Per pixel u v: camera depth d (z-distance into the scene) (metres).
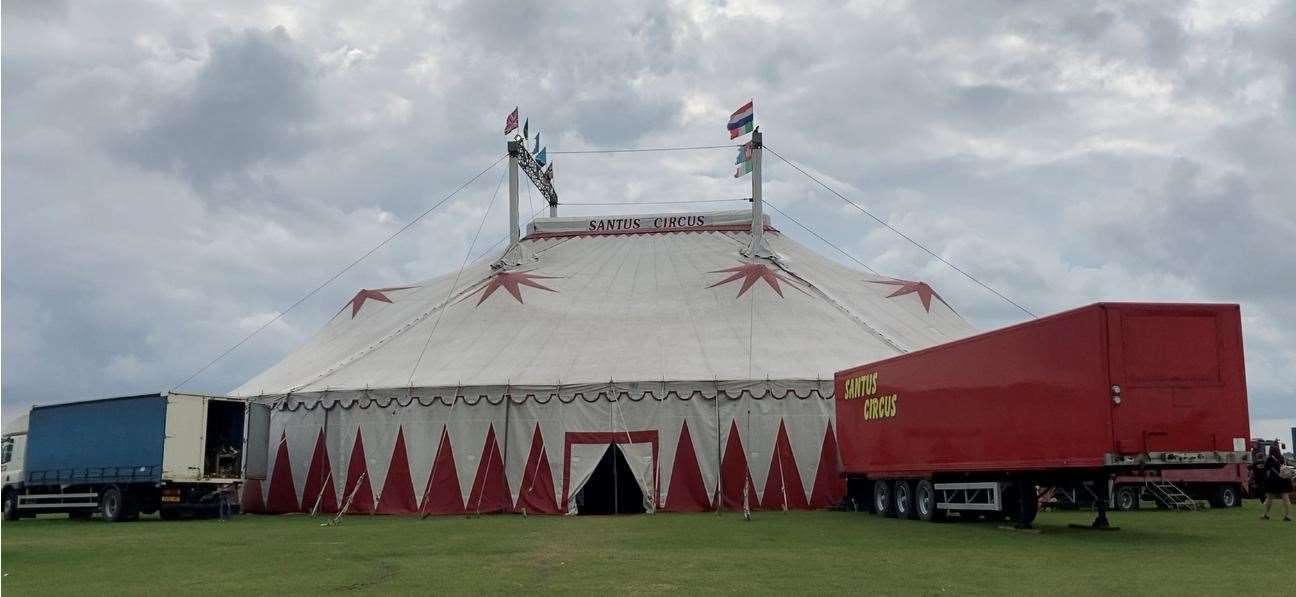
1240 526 21.95
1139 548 16.94
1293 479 24.42
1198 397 17.45
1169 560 15.20
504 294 33.09
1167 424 17.28
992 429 20.34
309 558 16.25
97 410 28.59
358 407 28.77
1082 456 17.69
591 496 30.28
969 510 22.09
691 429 27.45
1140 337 17.47
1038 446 18.91
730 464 27.33
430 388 28.27
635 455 27.27
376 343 32.44
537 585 12.94
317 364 32.72
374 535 20.55
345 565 15.27
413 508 27.53
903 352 30.31
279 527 23.53
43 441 29.66
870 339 31.00
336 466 28.69
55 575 14.45
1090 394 17.53
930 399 22.66
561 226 39.12
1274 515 26.23
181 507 27.05
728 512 26.59
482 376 28.61
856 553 16.30
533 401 27.78
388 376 29.59
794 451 27.55
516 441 27.67
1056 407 18.44
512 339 30.67
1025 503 20.73
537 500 27.11
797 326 30.70
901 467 23.75
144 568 15.15
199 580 13.76
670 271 34.91
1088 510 29.03
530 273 35.28
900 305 34.94
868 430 25.47
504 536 19.89
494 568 14.65
